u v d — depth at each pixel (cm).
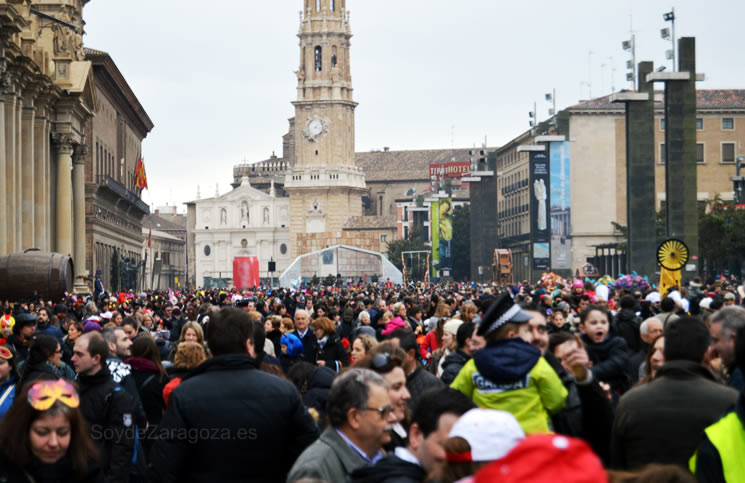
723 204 9662
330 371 1417
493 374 1002
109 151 12600
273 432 989
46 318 2772
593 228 13000
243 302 2898
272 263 16975
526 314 1028
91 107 9000
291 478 855
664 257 3991
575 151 12975
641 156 7244
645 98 7200
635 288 4516
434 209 13625
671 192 6688
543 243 9419
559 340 1131
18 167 6788
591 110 12912
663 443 941
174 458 979
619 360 1380
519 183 15962
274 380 1010
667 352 987
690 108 6681
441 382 1392
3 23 5903
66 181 8250
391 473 770
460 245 18062
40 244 7519
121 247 13475
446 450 644
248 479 987
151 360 1469
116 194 12294
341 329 2942
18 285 5528
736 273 9894
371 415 876
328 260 17350
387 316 2591
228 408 985
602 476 446
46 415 880
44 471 888
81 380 1246
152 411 1426
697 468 813
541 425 998
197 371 1019
